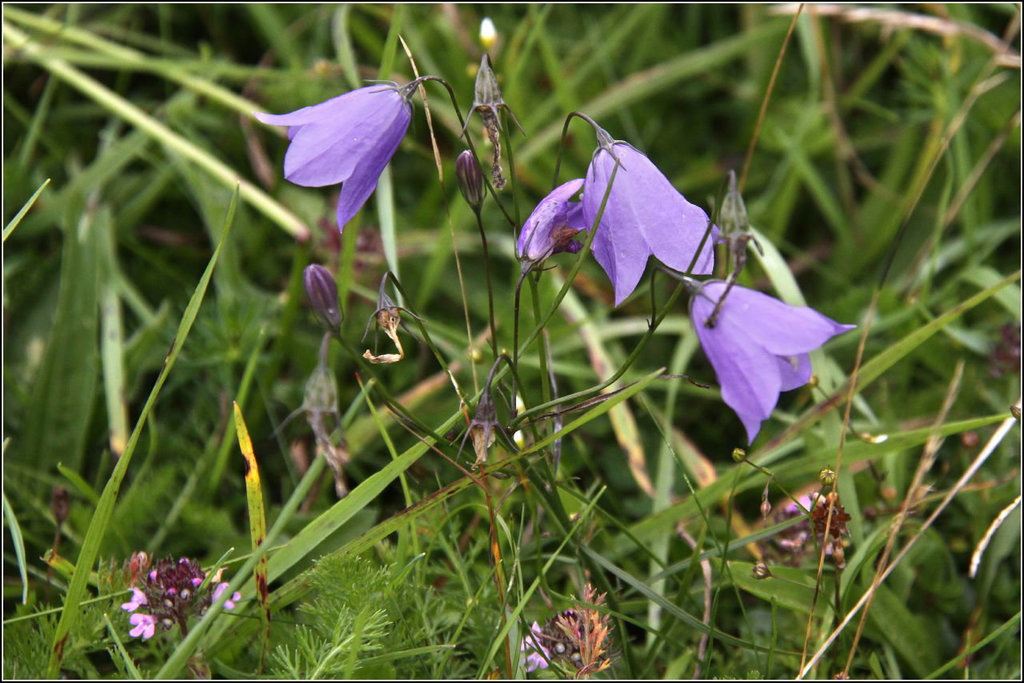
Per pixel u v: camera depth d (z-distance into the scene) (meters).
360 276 0.57
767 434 0.56
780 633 0.49
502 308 0.57
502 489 0.51
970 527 0.52
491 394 0.44
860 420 0.54
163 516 0.52
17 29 0.60
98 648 0.47
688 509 0.50
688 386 0.56
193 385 0.55
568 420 0.55
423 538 0.50
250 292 0.56
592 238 0.43
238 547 0.50
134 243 0.57
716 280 0.42
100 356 0.55
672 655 0.49
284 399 0.55
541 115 0.60
